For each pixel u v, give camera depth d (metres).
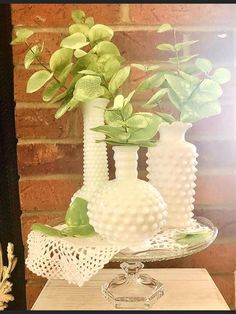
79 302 0.80
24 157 0.98
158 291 0.80
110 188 0.71
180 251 0.72
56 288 0.87
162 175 0.80
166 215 0.73
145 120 0.68
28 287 1.02
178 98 0.79
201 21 0.96
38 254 0.77
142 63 0.96
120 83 0.76
